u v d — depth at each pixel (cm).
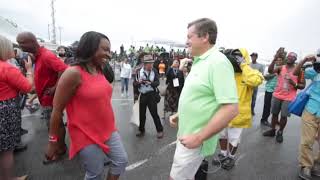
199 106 214
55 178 393
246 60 403
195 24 217
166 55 1866
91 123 250
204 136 196
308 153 404
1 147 292
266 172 430
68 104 247
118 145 277
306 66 452
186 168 231
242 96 406
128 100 1096
